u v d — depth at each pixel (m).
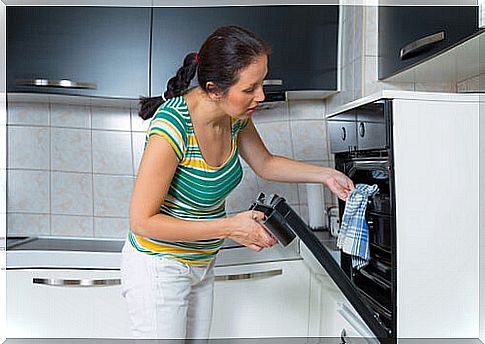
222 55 1.29
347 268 1.68
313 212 2.35
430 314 1.37
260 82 1.32
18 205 2.50
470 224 1.37
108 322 2.08
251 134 1.66
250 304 2.05
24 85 2.20
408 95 1.36
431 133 1.36
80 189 2.52
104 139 2.52
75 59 2.21
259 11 2.22
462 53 1.43
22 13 2.19
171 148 1.33
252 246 1.38
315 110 2.53
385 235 1.41
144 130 2.53
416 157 1.36
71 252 2.13
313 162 2.52
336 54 2.25
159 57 2.21
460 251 1.37
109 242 2.44
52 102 2.48
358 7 2.02
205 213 1.49
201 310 1.60
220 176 1.45
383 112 1.36
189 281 1.50
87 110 2.51
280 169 1.68
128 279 1.47
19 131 2.49
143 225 1.32
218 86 1.31
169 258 1.44
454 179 1.37
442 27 1.39
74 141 2.51
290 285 2.06
